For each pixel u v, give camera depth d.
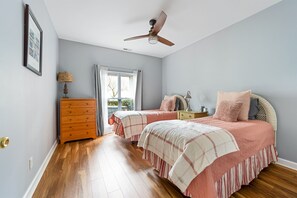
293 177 1.83
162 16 2.11
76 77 3.76
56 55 3.25
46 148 2.25
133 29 3.06
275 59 2.23
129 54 4.54
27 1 1.46
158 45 3.97
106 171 2.00
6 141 0.75
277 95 2.21
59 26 2.94
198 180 1.26
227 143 1.45
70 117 3.25
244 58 2.64
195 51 3.72
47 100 2.36
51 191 1.57
